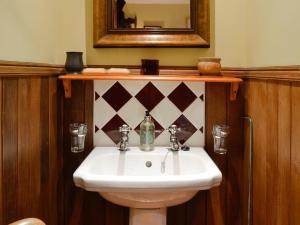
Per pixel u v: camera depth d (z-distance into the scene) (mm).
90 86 1368
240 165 1396
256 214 1250
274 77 1028
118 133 1383
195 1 1368
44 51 1210
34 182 1083
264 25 1163
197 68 1382
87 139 1383
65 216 1400
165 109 1376
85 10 1390
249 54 1339
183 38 1370
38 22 1145
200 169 1221
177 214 1401
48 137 1218
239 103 1379
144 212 1153
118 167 1280
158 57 1398
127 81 1368
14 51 952
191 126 1382
